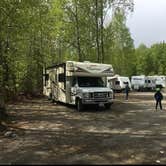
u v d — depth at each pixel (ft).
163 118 57.16
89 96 68.54
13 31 73.31
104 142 36.96
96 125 49.60
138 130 44.83
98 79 75.00
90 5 114.83
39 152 32.58
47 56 126.00
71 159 29.55
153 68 299.99
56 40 127.24
